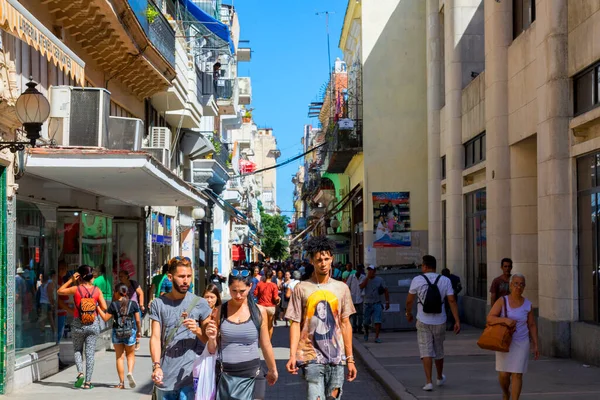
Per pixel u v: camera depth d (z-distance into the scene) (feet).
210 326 22.72
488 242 65.67
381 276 71.00
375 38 105.50
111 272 63.77
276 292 67.72
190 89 80.38
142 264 72.43
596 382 37.60
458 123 81.05
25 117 33.42
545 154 48.80
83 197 55.42
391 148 104.78
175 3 79.41
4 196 37.19
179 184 53.21
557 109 47.55
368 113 105.09
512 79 60.95
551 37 47.85
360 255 116.57
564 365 43.62
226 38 88.07
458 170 80.89
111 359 53.83
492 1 63.05
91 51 53.78
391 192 104.32
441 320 37.11
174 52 70.49
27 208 42.42
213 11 103.14
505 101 62.64
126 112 65.57
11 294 38.01
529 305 29.45
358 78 112.06
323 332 24.32
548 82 48.24
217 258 149.48
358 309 68.33
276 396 38.70
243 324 23.31
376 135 104.94
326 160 138.21
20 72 38.91
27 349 42.11
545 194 48.83
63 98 43.73
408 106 105.19
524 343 29.22
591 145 44.09
